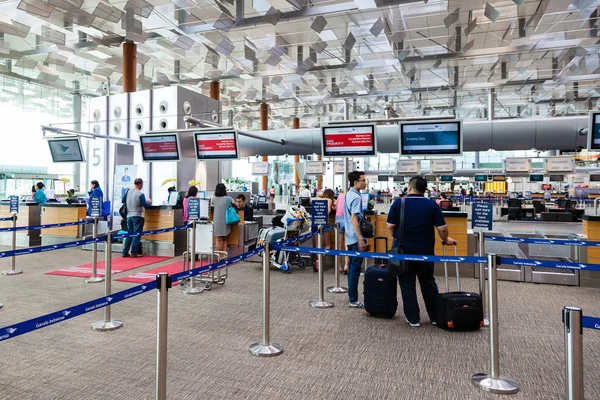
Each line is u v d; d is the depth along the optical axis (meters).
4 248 9.94
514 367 3.16
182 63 18.64
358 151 6.91
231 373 3.04
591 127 5.98
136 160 11.85
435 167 15.05
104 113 12.33
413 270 4.11
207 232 5.77
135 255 8.45
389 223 4.18
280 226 8.38
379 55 16.64
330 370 3.10
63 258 8.32
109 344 3.63
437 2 11.41
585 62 16.56
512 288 5.88
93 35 14.52
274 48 15.96
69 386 2.83
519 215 18.30
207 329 4.05
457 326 3.95
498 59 16.12
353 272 4.86
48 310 4.66
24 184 27.62
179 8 12.11
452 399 2.66
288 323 4.24
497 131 12.07
